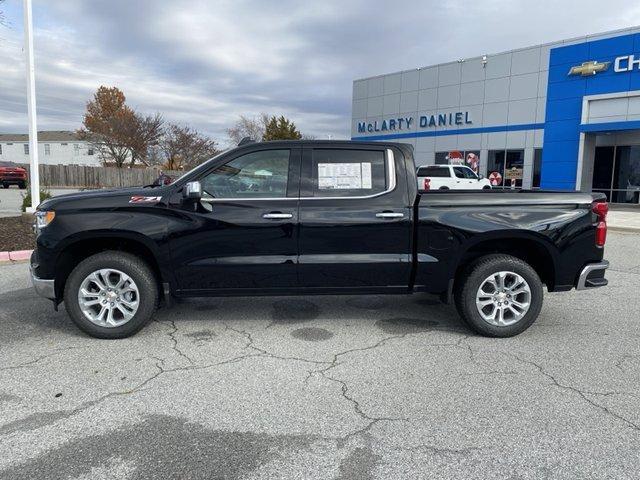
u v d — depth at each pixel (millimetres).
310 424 3250
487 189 5309
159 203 4691
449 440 3064
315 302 6180
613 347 4695
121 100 61969
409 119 30844
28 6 11875
